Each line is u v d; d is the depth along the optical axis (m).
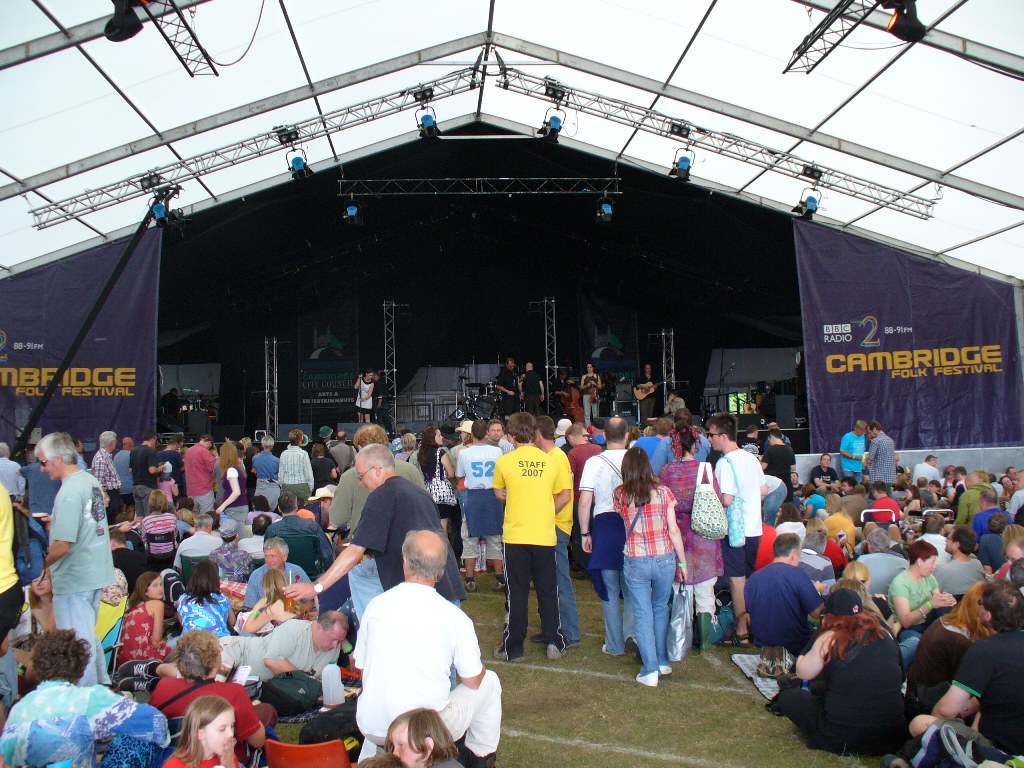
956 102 10.18
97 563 4.55
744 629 6.13
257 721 3.68
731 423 6.14
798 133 11.80
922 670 4.30
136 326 12.12
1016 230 12.02
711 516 5.61
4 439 11.70
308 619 5.07
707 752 4.29
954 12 8.80
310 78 11.38
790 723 4.67
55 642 3.43
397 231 18.34
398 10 10.47
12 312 11.95
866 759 4.19
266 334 19.20
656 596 5.43
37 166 10.85
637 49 11.13
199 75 10.29
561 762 4.19
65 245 12.23
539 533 5.72
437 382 21.25
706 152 12.94
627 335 20.19
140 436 11.95
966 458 12.70
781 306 18.38
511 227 19.02
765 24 9.92
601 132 13.55
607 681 5.36
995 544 6.36
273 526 6.98
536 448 5.82
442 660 3.12
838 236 13.30
